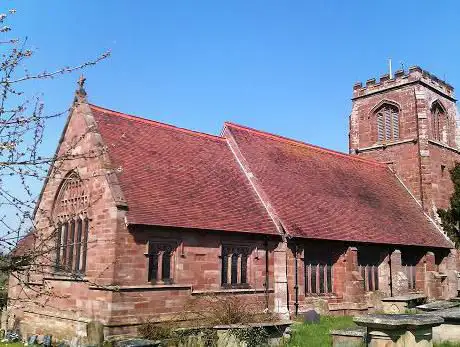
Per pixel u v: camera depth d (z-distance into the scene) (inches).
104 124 965.8
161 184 912.9
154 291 791.7
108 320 733.9
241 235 941.8
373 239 1189.1
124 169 877.2
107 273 759.7
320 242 1077.8
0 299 378.9
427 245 1368.1
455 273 1477.6
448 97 1763.0
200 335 662.5
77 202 890.7
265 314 894.4
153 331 748.0
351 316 1040.2
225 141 1236.5
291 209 1095.0
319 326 839.1
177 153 1047.0
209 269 881.5
